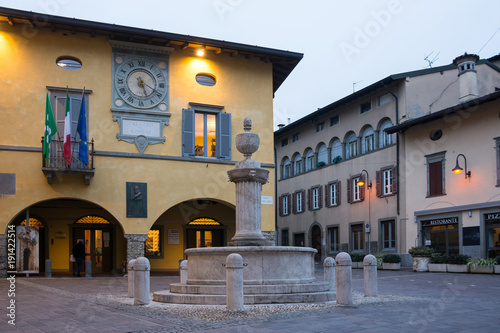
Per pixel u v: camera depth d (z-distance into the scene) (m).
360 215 32.03
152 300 11.78
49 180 20.16
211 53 23.72
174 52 23.11
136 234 21.41
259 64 24.62
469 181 24.56
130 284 12.92
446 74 29.45
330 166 35.19
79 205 24.47
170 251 25.61
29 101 20.56
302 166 38.78
